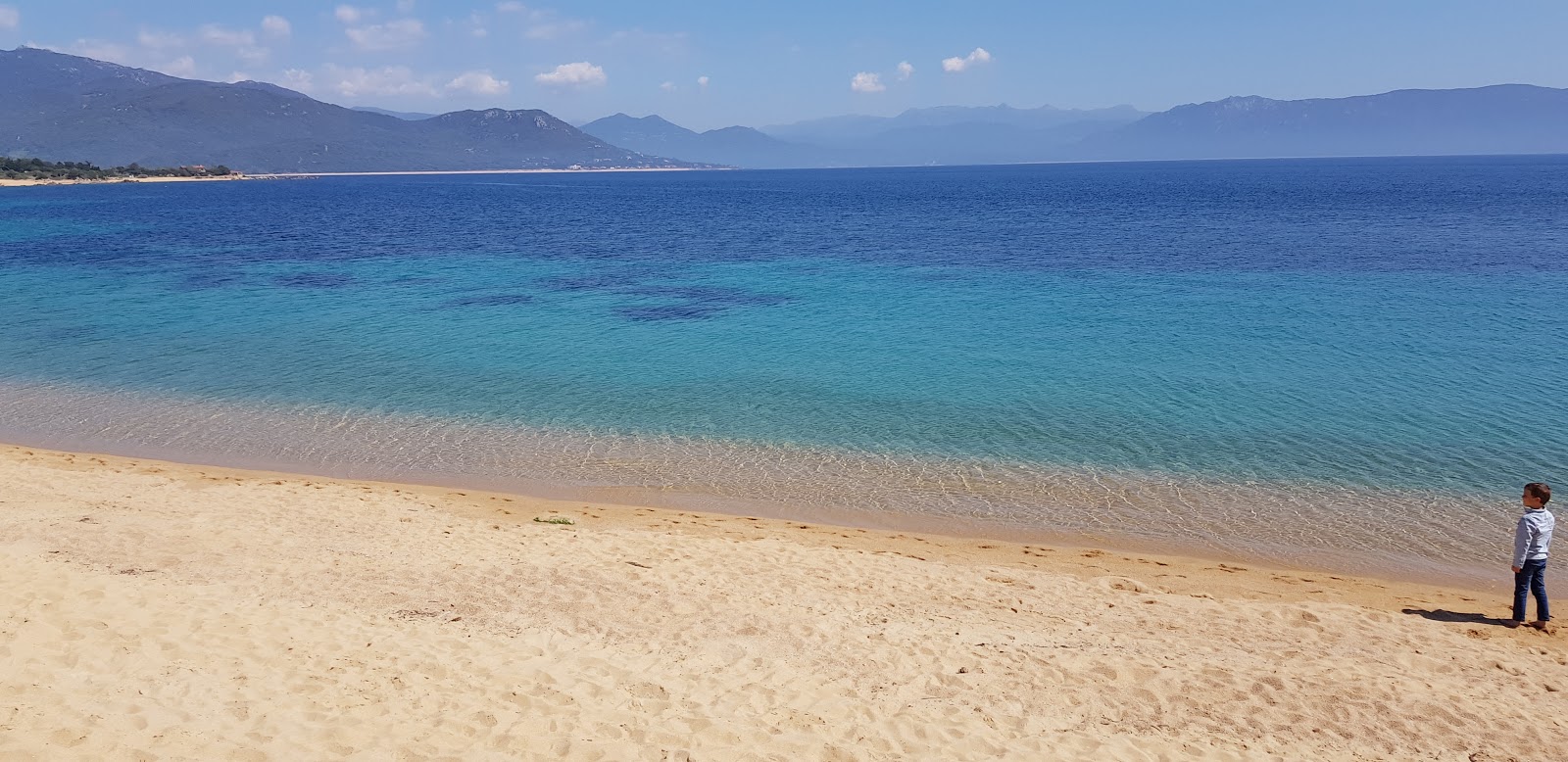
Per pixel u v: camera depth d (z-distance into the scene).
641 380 25.62
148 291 42.66
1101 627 10.98
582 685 8.46
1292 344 29.06
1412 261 48.72
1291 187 158.50
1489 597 12.73
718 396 23.98
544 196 171.62
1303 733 8.21
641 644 9.62
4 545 11.77
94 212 110.94
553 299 40.31
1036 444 20.02
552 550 13.12
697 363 27.59
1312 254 53.19
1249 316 33.84
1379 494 16.92
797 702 8.38
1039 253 57.47
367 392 24.47
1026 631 10.72
